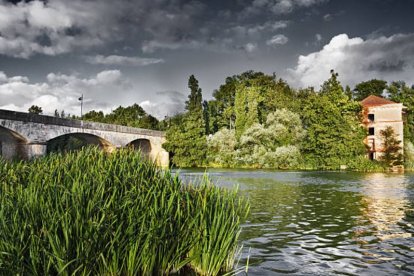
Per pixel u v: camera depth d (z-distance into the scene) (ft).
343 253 25.04
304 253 24.95
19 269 12.68
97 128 137.39
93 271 14.38
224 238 17.19
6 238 13.17
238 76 291.79
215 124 265.13
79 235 13.94
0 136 109.50
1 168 22.29
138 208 15.90
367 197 58.75
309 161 167.53
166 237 16.40
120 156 22.33
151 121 275.59
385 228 33.63
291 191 68.28
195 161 186.80
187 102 246.68
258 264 22.35
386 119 177.88
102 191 15.87
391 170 157.89
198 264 17.46
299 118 183.62
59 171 18.92
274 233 31.24
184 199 19.07
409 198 57.36
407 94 231.30
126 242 14.89
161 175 20.97
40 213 14.28
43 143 111.96
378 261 23.25
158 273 16.37
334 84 180.55
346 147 163.63
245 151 177.37
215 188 19.61
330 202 52.37
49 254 12.85
